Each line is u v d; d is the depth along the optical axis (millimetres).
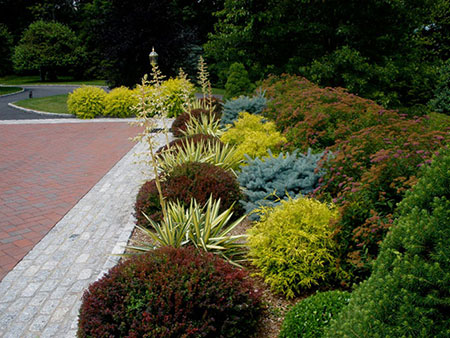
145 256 2846
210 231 3848
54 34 37781
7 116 17422
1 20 44594
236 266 3646
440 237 1390
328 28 12977
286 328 2436
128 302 2408
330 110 6684
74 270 3828
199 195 4629
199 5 32062
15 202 6016
